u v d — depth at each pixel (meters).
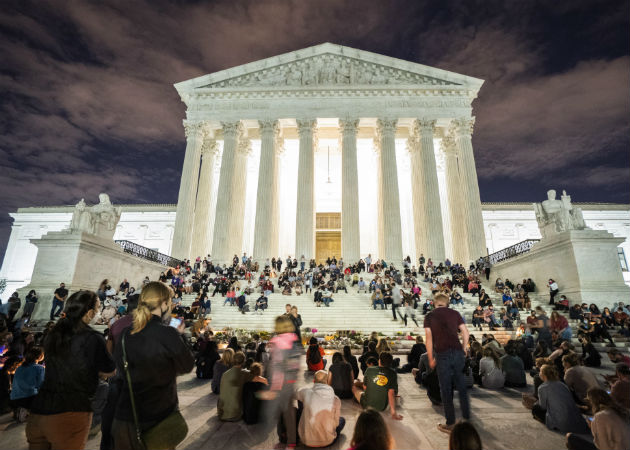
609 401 4.04
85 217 17.94
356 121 30.69
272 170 29.97
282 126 32.94
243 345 12.54
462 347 5.08
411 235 36.19
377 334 14.50
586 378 6.02
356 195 28.80
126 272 20.69
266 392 4.47
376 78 31.80
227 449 4.39
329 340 14.34
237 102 31.86
